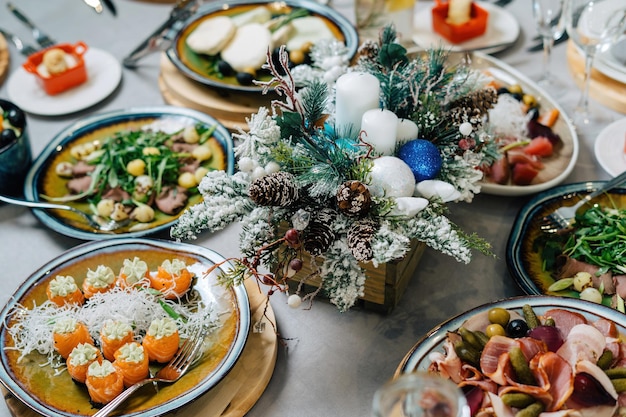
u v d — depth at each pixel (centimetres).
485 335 77
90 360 79
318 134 86
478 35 133
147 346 80
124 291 87
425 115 88
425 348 78
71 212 105
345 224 80
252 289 92
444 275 96
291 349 88
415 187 83
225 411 80
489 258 98
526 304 81
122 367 78
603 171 109
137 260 91
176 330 81
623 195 99
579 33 111
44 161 111
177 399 76
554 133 112
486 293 94
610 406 70
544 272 92
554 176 106
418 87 88
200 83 123
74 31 144
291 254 83
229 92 122
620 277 89
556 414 68
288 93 82
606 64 121
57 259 92
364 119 83
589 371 70
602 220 94
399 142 87
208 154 112
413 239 89
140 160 109
